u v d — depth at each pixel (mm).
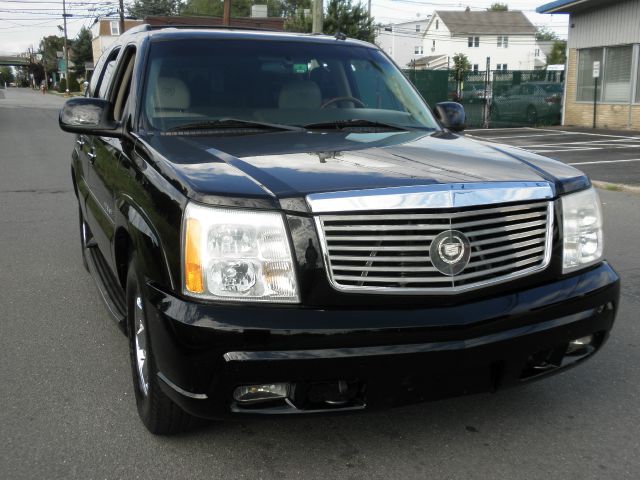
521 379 2891
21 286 5602
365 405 2639
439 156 3223
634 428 3293
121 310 3871
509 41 77750
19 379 3836
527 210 2891
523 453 3061
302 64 4242
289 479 2852
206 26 4527
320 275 2578
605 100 23672
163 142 3359
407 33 85875
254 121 3785
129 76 4242
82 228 5973
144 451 3062
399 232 2629
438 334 2619
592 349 3172
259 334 2502
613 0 22328
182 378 2574
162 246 2734
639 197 9789
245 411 2596
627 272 6023
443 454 3047
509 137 20797
